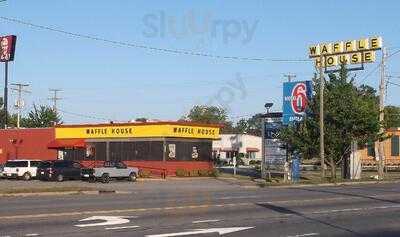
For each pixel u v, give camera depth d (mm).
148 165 55188
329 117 48062
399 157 71875
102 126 58438
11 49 70625
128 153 56625
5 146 64625
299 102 49344
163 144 54406
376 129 48438
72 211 19109
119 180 47500
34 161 49500
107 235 13789
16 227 14922
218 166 87125
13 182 44656
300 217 18344
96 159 58531
